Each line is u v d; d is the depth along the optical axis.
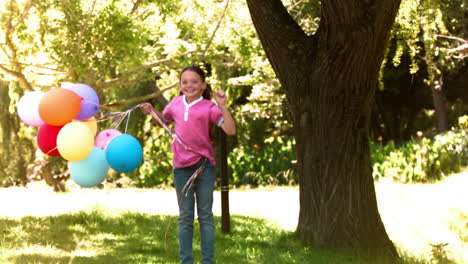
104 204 12.38
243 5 14.61
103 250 7.00
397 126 25.61
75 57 11.53
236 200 13.75
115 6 11.83
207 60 14.75
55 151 5.13
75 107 4.94
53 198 14.63
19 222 9.05
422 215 11.16
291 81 7.38
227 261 6.46
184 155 5.16
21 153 21.09
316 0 14.64
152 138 21.16
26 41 14.13
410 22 8.76
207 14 14.56
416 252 8.23
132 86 20.50
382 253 7.25
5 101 21.16
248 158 19.55
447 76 23.34
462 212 11.09
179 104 5.27
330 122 7.19
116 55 12.72
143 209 11.92
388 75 21.98
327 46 7.03
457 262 7.74
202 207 5.21
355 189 7.21
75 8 11.52
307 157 7.39
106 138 5.14
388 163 18.25
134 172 20.20
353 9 6.65
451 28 16.58
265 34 7.41
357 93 7.08
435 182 17.27
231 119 5.09
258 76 17.14
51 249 6.85
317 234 7.30
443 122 20.89
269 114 19.59
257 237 8.23
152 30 14.21
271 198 14.25
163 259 6.46
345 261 6.68
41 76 16.86
